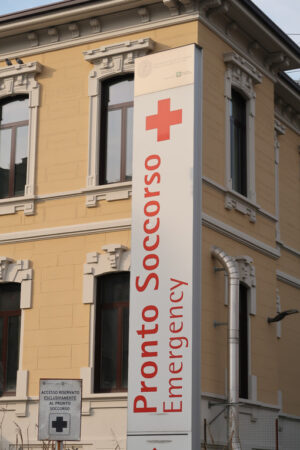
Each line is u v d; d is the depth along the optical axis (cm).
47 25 2244
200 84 1747
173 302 1667
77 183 2158
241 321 2202
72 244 2131
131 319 1706
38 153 2222
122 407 1980
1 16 2266
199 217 1695
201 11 2120
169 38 2130
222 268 2066
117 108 2186
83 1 2161
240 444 1981
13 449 2064
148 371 1666
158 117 1764
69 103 2212
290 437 2464
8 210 2220
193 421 1602
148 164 1756
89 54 2197
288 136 2784
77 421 1448
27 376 2102
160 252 1702
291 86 2628
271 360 2284
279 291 2600
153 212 1728
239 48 2286
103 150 2178
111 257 2066
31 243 2181
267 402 2233
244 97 2311
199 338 1650
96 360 2062
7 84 2292
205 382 1972
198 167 1709
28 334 2130
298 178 2833
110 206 2108
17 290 2200
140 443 1641
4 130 2308
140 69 1808
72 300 2100
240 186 2272
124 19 2186
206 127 2098
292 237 2736
